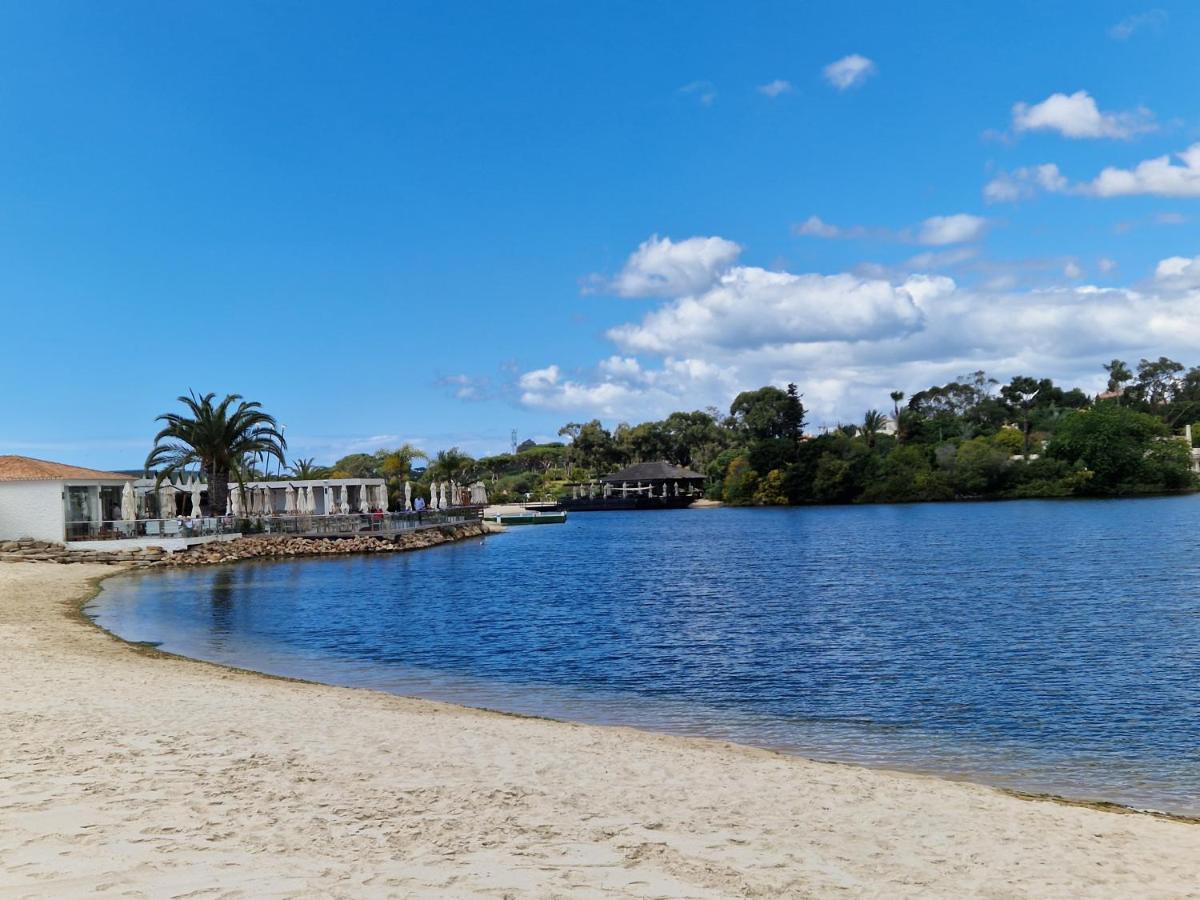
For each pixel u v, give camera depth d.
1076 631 27.31
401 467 110.06
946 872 7.90
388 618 32.31
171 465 59.34
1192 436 158.88
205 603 35.47
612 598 38.75
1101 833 9.62
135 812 7.88
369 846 7.42
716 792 10.43
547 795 9.66
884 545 65.81
